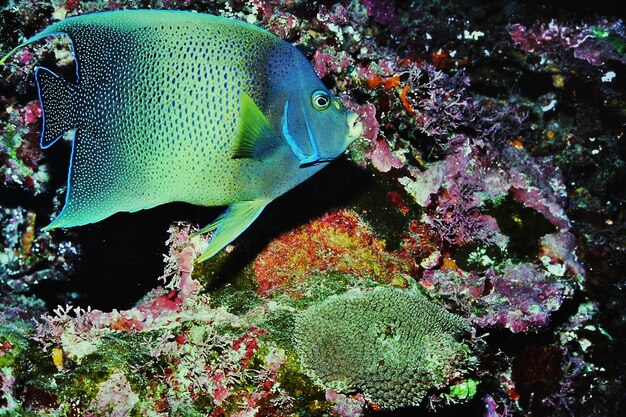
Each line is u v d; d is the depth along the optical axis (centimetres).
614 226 137
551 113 146
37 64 117
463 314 118
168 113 91
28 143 122
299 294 108
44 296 138
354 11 143
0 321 112
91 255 133
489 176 130
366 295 104
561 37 143
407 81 127
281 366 100
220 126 91
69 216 92
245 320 105
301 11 126
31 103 120
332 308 103
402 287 114
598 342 130
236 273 112
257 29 92
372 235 119
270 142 93
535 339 126
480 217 127
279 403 100
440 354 100
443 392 102
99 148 91
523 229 127
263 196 96
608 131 140
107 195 93
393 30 148
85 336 103
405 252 120
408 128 126
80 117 90
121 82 90
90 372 99
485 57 145
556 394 129
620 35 141
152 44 90
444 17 146
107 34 89
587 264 134
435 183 125
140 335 105
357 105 126
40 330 103
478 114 136
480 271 123
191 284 112
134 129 91
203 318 106
